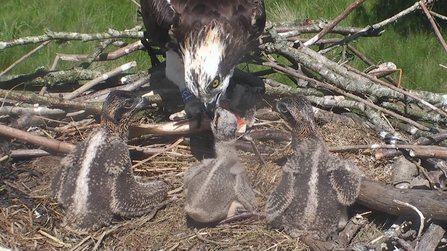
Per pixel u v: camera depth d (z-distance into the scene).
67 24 13.68
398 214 7.06
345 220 7.21
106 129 7.36
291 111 7.24
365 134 8.36
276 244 6.94
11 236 7.14
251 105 8.55
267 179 7.73
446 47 8.16
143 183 7.39
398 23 14.03
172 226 7.26
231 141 7.22
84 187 7.08
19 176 7.85
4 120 8.41
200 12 8.38
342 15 9.12
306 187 6.95
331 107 8.67
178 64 8.59
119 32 9.15
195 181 7.10
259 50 8.96
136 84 8.87
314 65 8.60
